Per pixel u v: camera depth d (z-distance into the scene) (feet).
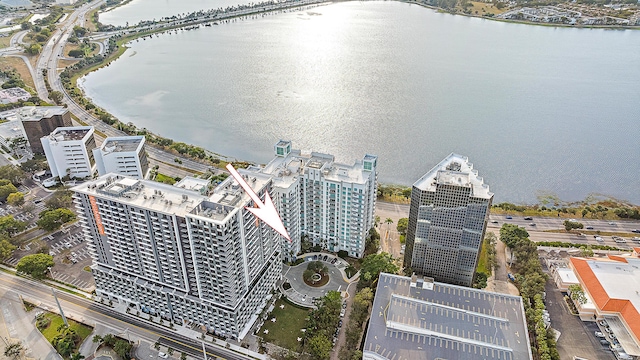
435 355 647.15
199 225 612.70
